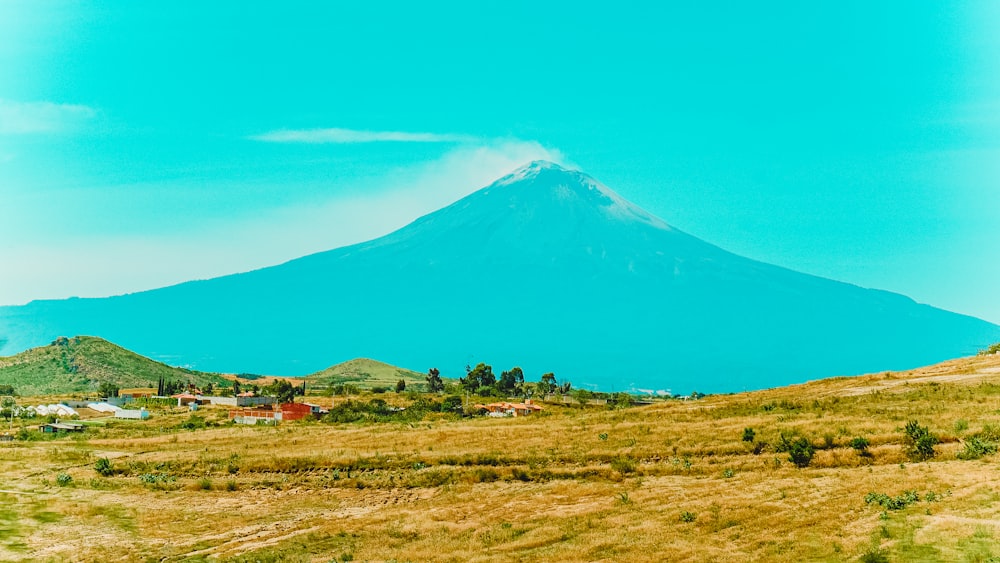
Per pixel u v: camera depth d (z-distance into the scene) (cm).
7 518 6556
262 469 8244
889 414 7175
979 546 3650
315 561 5041
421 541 5291
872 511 4444
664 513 5147
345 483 7462
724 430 7588
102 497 7350
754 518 4722
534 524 5353
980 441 5572
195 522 6419
